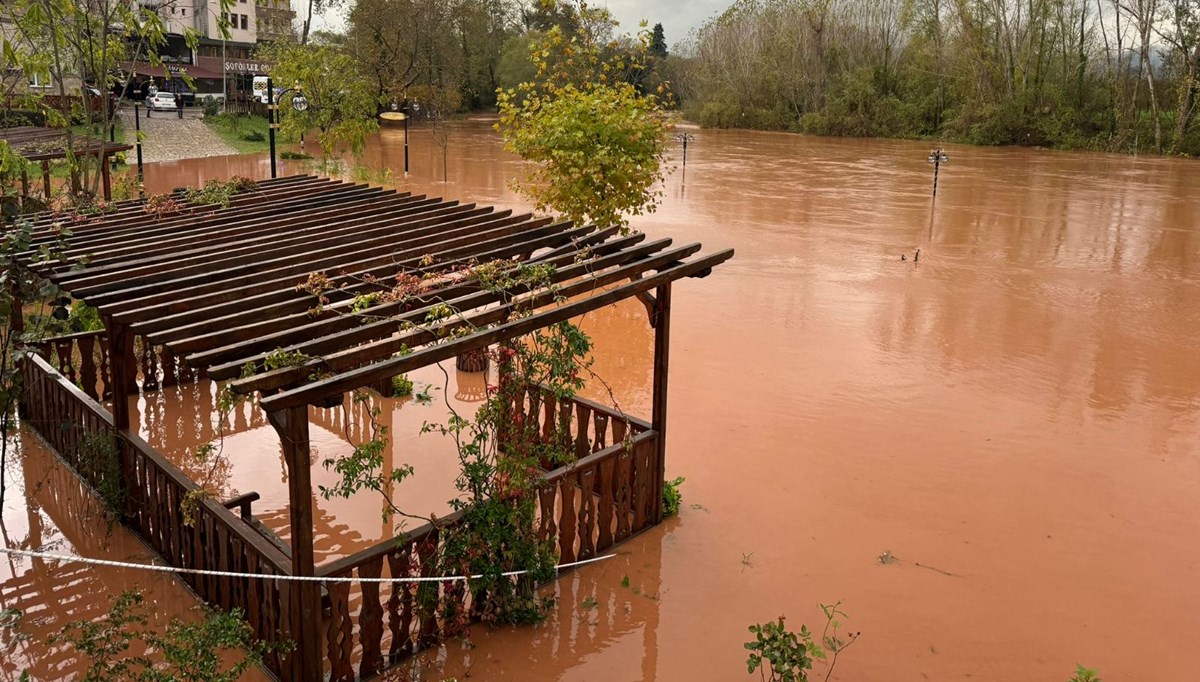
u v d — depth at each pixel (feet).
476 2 223.30
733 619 19.22
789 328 41.83
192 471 25.43
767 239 64.34
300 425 14.87
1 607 18.65
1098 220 75.82
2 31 39.01
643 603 19.66
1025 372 36.35
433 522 17.88
